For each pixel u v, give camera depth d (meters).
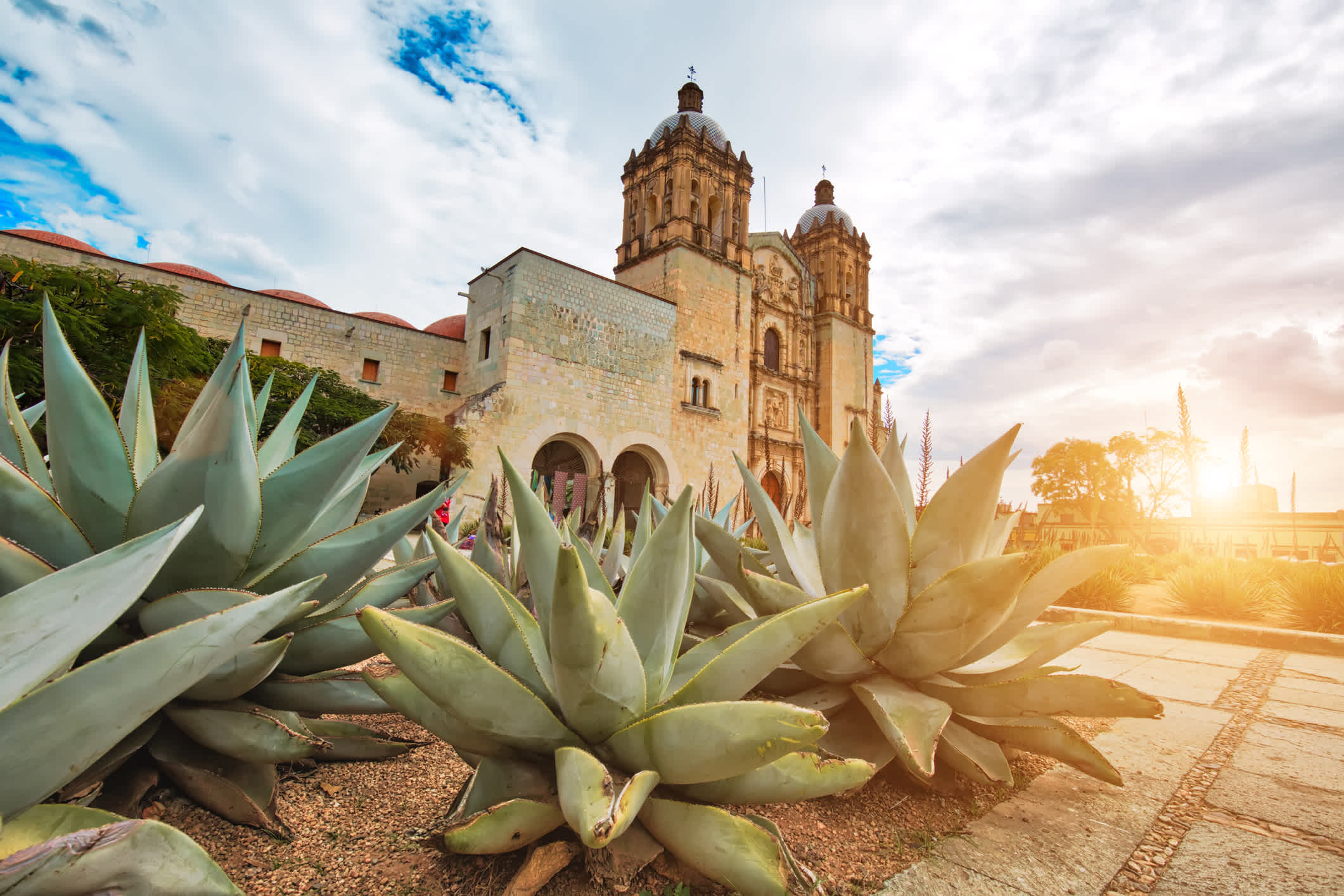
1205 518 30.11
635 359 26.09
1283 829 2.14
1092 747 2.21
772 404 34.31
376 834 1.90
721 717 1.41
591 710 1.56
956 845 1.99
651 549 1.82
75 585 1.03
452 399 25.39
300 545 2.28
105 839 0.93
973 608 2.10
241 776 1.91
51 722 1.03
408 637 1.50
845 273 38.84
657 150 30.69
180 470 1.77
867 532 2.31
